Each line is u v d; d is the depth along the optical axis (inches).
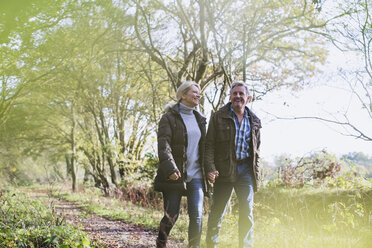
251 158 151.6
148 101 618.2
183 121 145.0
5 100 566.6
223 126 149.7
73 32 425.1
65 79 550.0
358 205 166.2
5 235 150.3
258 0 308.8
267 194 281.6
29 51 420.5
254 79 464.8
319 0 252.8
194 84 150.9
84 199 558.9
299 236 147.5
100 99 665.0
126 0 384.8
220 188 151.2
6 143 909.2
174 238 203.5
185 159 142.2
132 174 563.5
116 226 277.7
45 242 158.1
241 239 143.6
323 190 276.5
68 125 963.3
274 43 362.0
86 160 825.5
